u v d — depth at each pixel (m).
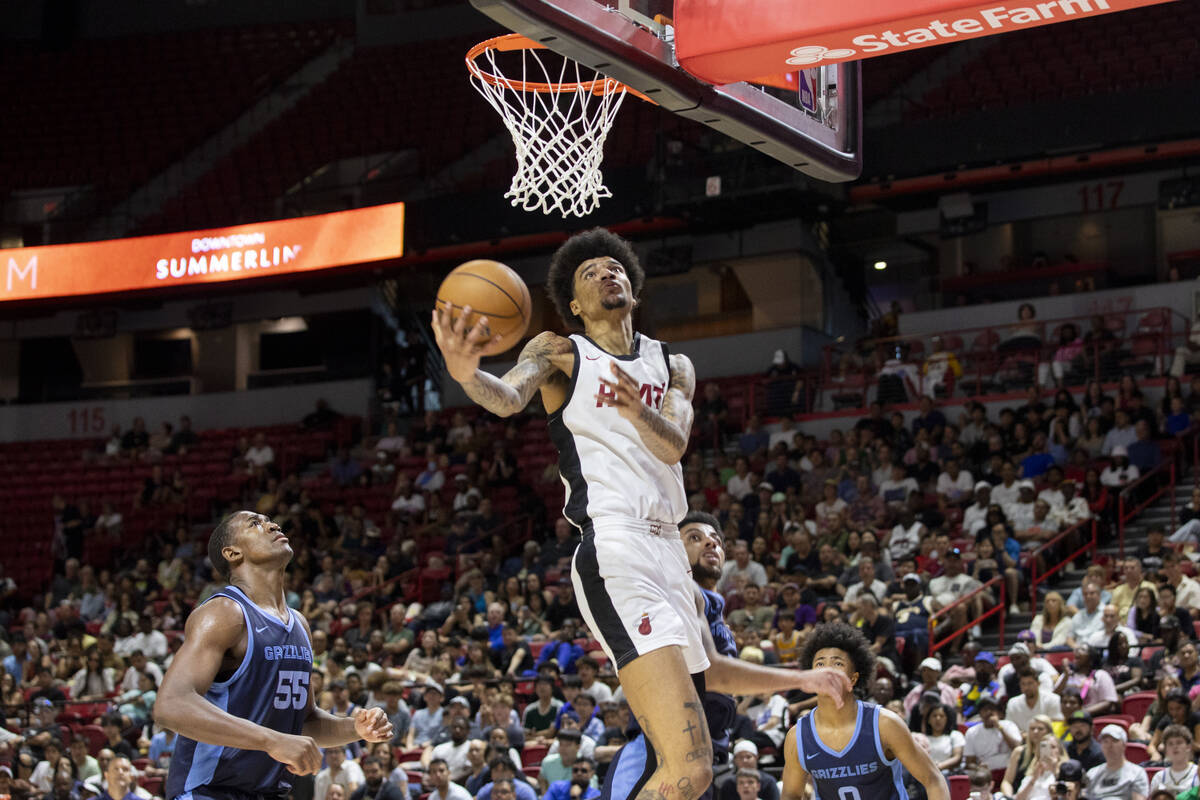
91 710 14.41
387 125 24.77
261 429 23.58
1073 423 16.09
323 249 21.88
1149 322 18.78
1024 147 19.00
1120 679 10.38
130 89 27.20
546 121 5.26
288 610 4.19
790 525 14.53
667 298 23.44
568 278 3.65
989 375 18.84
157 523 21.45
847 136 5.48
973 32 4.41
